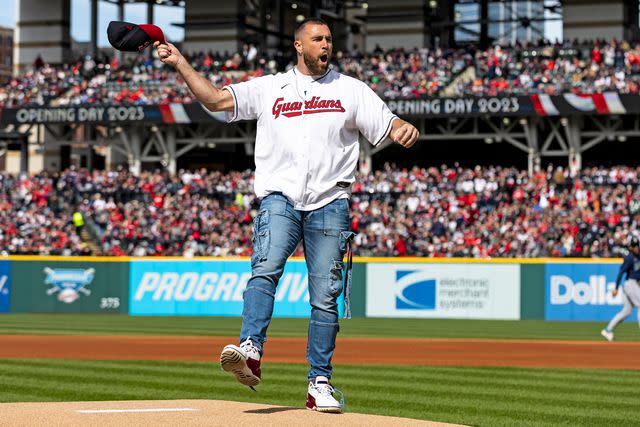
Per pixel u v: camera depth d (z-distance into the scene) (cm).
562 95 3316
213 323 2394
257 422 529
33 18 4612
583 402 938
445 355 1527
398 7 4256
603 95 3275
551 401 941
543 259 2620
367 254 2942
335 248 563
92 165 4228
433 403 908
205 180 3484
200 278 2786
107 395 938
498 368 1318
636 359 1477
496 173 3247
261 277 545
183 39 4447
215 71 4056
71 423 528
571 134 3456
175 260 2802
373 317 2700
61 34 4584
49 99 3944
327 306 569
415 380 1137
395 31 4266
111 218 3297
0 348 1588
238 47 4391
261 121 566
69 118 3738
